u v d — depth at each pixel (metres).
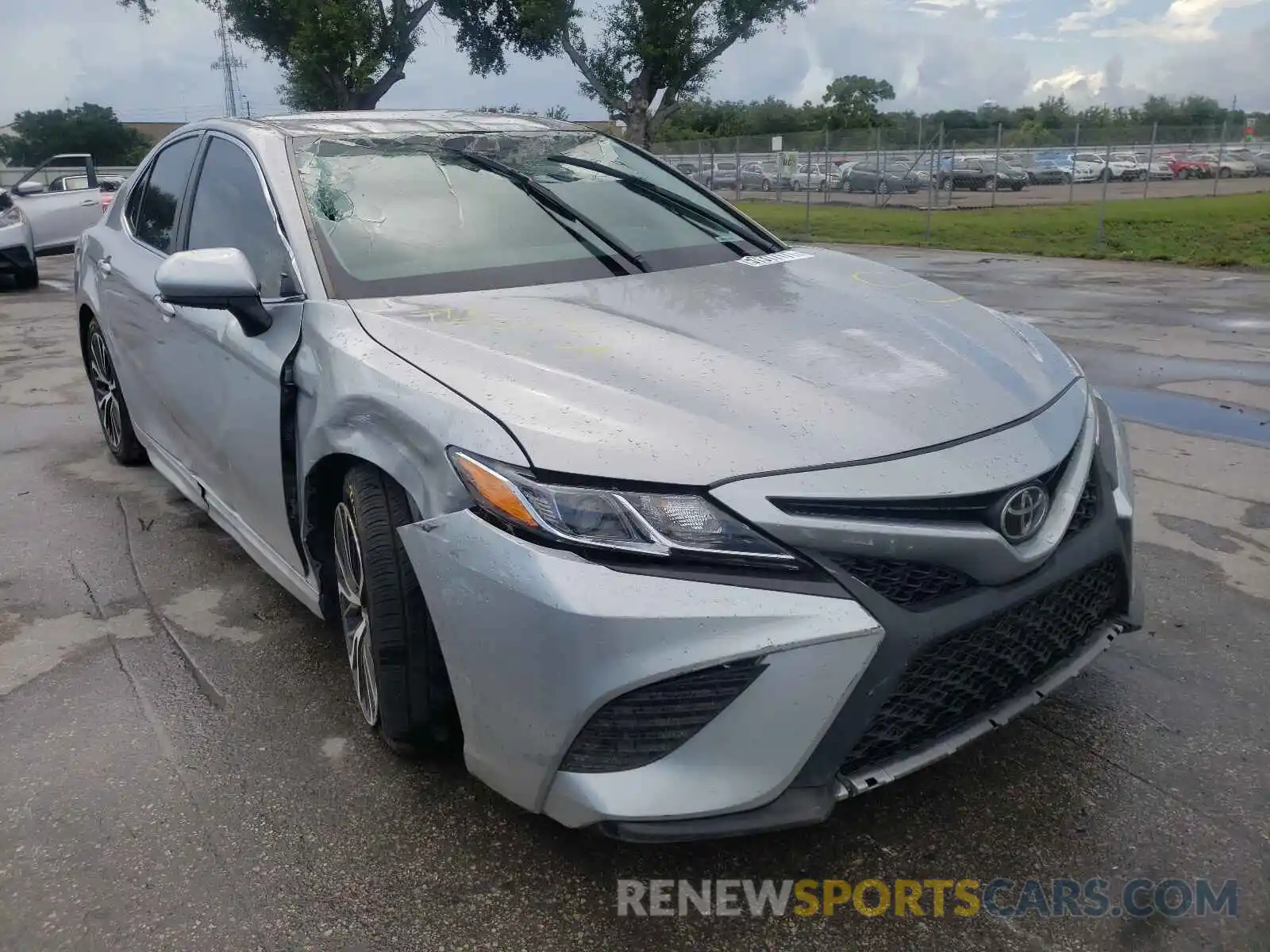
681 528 2.04
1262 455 5.14
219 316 3.37
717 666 2.01
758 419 2.22
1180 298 10.37
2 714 3.10
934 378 2.46
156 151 4.69
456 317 2.71
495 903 2.30
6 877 2.42
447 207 3.34
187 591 3.90
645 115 21.34
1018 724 2.89
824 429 2.21
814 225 22.45
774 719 2.04
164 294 2.88
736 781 2.06
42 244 15.34
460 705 2.29
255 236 3.32
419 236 3.19
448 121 4.00
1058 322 9.03
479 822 2.56
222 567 4.11
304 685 3.22
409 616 2.50
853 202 29.94
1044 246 16.92
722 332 2.64
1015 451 2.28
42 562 4.19
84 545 4.36
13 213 12.53
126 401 4.82
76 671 3.34
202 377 3.52
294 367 2.85
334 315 2.79
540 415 2.22
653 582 2.03
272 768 2.80
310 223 3.13
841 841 2.46
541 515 2.09
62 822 2.60
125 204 4.87
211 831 2.56
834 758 2.08
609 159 3.96
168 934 2.24
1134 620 2.64
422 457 2.33
